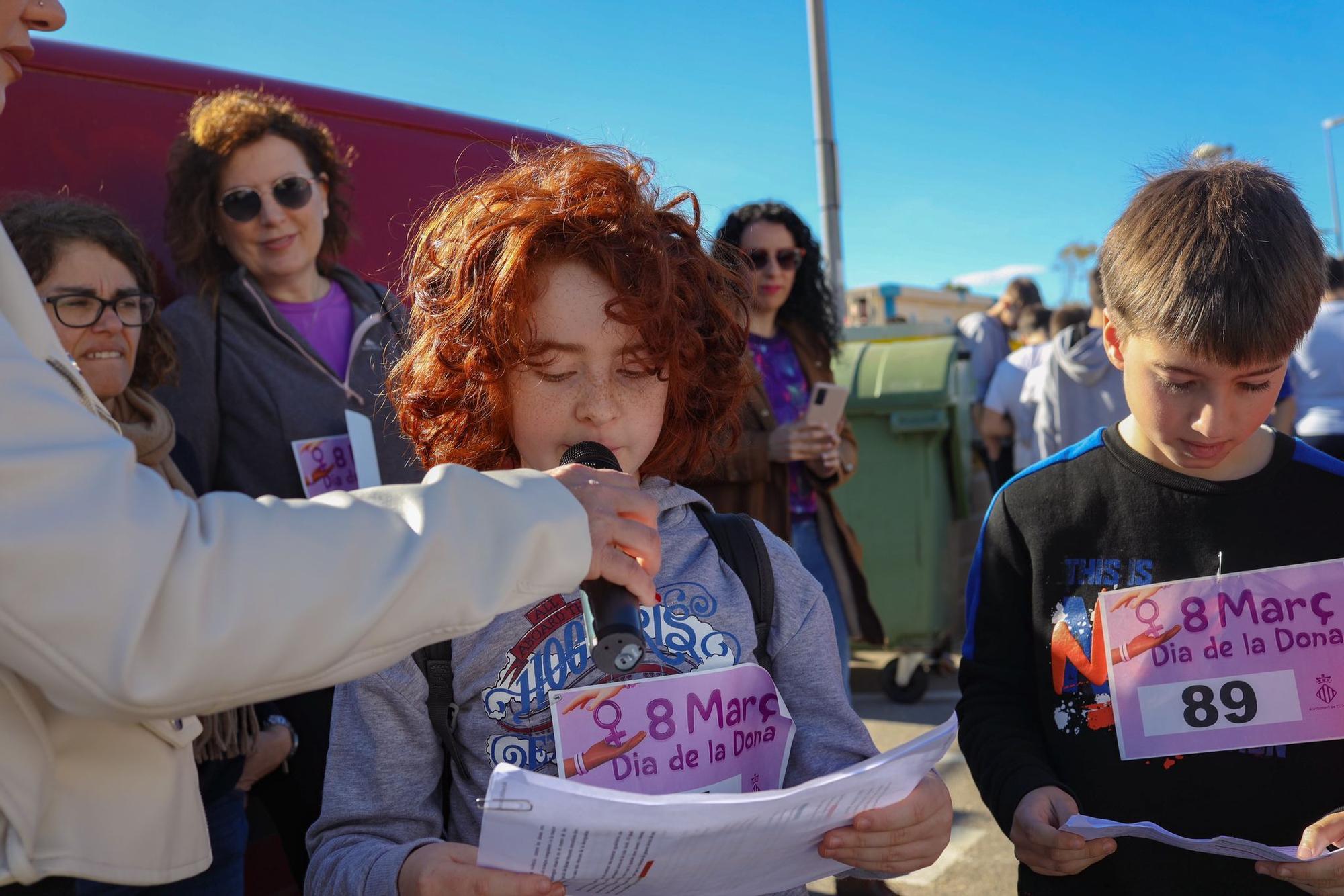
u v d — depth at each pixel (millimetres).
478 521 910
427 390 1343
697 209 1430
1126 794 1460
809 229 3629
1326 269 1408
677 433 1380
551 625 1234
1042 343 5848
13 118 2338
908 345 5332
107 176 2455
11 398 796
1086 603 1530
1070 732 1515
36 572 768
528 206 1254
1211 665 1444
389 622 849
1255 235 1327
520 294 1192
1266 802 1406
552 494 946
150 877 1010
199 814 1104
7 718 884
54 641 783
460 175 3088
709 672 1227
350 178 2826
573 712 1171
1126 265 1441
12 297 958
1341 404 5289
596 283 1216
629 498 1007
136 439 1990
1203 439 1385
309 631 822
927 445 5102
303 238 2619
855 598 3496
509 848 949
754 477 3195
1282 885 1392
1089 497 1558
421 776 1216
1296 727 1407
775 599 1352
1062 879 1504
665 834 947
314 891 1151
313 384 2547
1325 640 1410
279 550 830
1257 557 1449
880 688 5363
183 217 2531
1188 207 1389
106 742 967
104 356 1982
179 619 790
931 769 1133
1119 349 1530
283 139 2592
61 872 917
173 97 2604
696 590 1297
